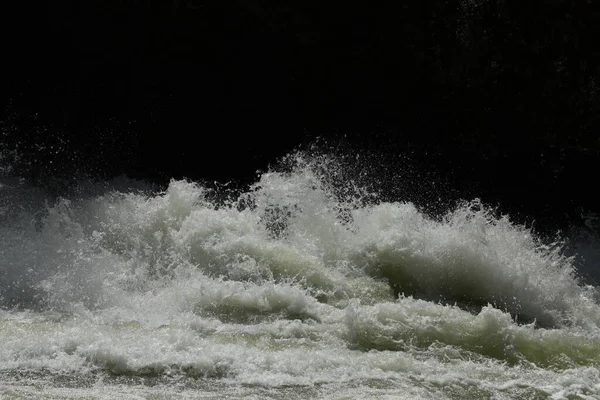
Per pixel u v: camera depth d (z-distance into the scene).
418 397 11.41
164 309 14.37
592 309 16.83
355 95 26.92
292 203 18.20
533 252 17.80
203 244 16.56
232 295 14.58
